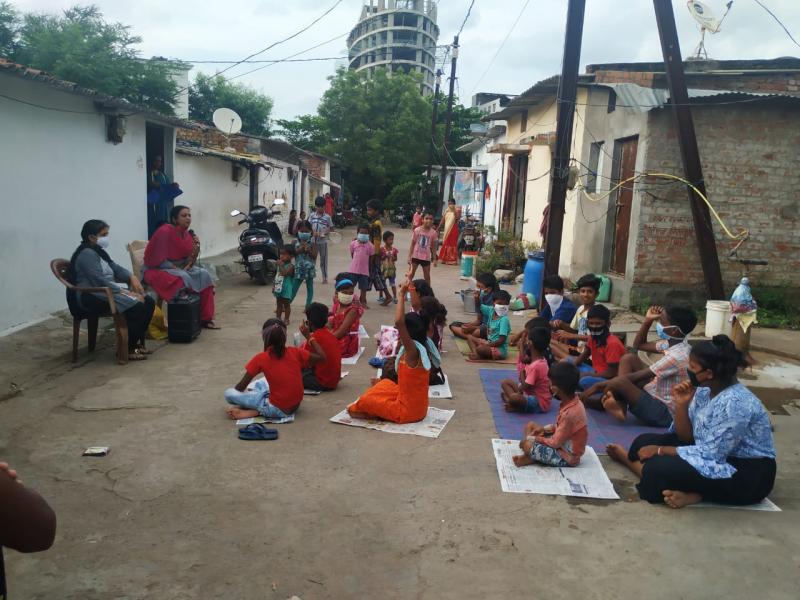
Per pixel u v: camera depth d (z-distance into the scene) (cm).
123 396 568
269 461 441
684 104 857
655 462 390
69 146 849
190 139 1695
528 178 1647
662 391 518
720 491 381
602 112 1105
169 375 634
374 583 307
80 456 443
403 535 350
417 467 437
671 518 372
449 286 1314
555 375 425
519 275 1397
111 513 368
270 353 521
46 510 169
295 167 2534
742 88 1038
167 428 497
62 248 842
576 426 427
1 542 161
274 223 1300
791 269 942
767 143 911
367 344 788
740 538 351
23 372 622
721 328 786
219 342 772
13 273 741
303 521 363
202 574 312
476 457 455
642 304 937
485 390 616
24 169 754
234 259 1476
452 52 2528
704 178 916
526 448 436
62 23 1873
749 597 299
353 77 3703
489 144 2419
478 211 2609
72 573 310
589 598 297
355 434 494
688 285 938
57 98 816
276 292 862
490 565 323
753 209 925
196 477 415
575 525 363
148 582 304
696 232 893
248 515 369
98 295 652
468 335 796
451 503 387
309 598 295
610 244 1075
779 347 761
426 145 3744
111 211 975
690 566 324
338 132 3738
